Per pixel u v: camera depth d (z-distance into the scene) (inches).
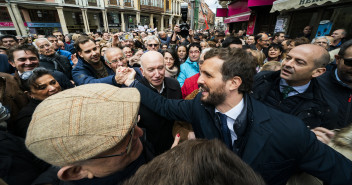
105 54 73.0
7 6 527.8
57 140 14.0
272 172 29.2
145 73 56.4
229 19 436.5
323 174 26.8
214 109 34.2
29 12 603.2
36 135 14.4
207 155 10.7
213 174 9.6
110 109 15.6
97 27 831.7
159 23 1198.9
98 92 16.9
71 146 14.2
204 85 32.0
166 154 12.2
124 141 17.2
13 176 25.7
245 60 29.4
